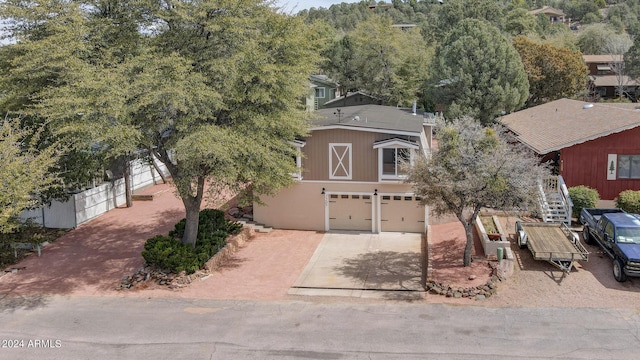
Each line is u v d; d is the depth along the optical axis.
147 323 15.23
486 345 13.24
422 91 53.88
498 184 16.36
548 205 22.53
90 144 16.94
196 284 18.47
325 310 15.94
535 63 50.31
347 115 26.89
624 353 12.66
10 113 20.52
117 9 19.66
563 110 31.97
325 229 25.28
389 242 23.23
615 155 23.19
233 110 18.77
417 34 65.25
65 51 16.89
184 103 16.94
